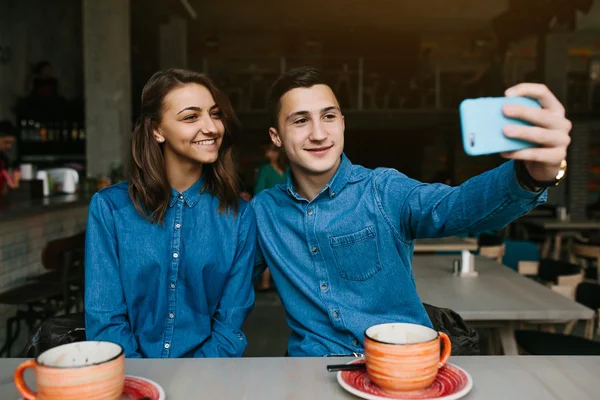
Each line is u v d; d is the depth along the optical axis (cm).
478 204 123
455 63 1641
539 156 92
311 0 1571
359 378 101
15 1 1100
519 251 475
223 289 163
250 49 1641
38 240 471
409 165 1563
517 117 90
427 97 1416
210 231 160
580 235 770
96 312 153
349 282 155
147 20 1428
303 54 1623
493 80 1223
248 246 164
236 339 156
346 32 1617
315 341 156
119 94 773
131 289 156
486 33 1617
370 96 1430
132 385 97
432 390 95
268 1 1564
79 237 396
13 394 98
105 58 770
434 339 95
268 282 602
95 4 767
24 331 433
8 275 418
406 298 155
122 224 157
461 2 1554
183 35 1183
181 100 154
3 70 1067
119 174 717
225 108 162
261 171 631
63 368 81
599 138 1418
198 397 97
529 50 1575
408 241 155
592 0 1021
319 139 150
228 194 163
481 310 235
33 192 502
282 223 163
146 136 158
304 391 99
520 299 254
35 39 1161
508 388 100
